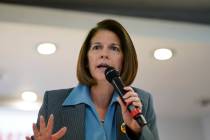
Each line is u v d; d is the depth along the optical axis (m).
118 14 2.93
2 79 3.76
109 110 1.59
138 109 1.43
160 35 2.89
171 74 3.70
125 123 1.45
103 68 1.63
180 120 5.29
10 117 4.57
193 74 3.70
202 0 2.89
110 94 1.67
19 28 2.74
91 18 2.81
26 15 2.72
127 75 1.69
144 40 2.93
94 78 1.68
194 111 5.00
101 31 1.72
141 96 1.67
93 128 1.54
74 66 3.44
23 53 3.17
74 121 1.53
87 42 1.75
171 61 3.36
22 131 4.52
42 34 2.84
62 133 1.38
